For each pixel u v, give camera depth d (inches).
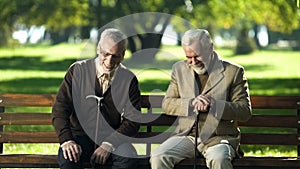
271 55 2393.0
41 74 1366.9
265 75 1411.2
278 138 324.5
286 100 324.2
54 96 324.5
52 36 2851.9
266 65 1803.6
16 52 2224.4
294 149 477.1
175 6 1476.4
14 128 590.2
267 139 324.8
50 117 324.5
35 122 324.5
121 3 1488.7
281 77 1349.7
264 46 3277.6
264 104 324.5
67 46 2618.1
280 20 1413.6
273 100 324.5
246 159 299.0
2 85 1101.7
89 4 1553.9
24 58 1936.5
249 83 1190.3
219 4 1503.4
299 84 1165.1
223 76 300.5
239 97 299.6
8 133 323.0
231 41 3634.4
